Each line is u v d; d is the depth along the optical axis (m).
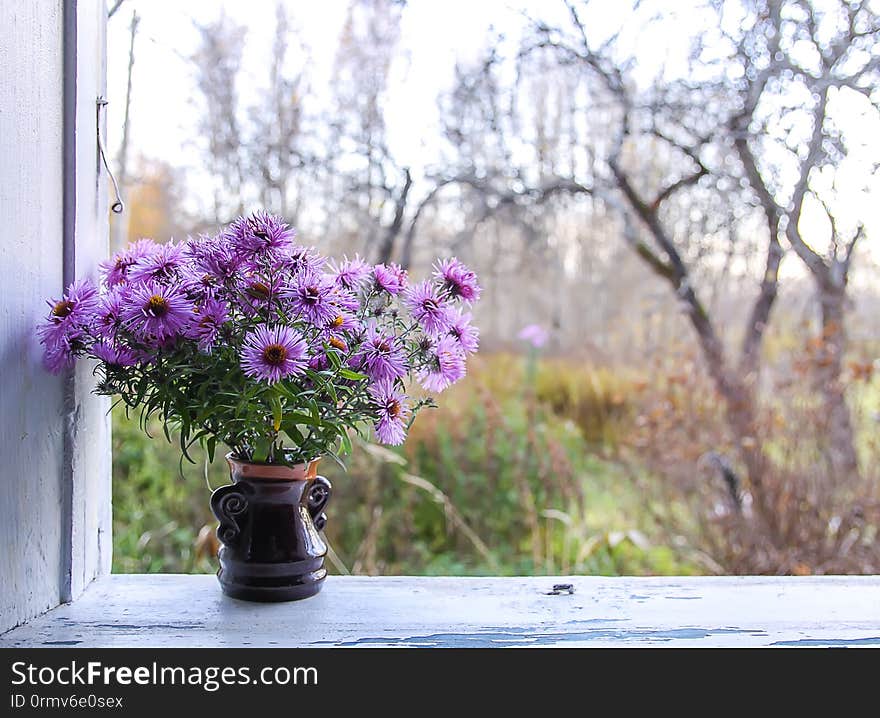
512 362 2.62
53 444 0.91
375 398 0.88
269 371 0.77
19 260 0.81
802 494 2.00
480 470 2.33
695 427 2.17
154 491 2.12
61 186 0.91
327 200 2.21
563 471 2.26
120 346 0.83
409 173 2.21
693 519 2.18
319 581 0.98
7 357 0.80
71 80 0.91
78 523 0.96
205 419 0.83
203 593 0.98
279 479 0.92
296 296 0.82
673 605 0.98
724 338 2.29
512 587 1.04
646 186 2.32
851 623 0.93
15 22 0.79
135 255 0.89
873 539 1.93
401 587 1.03
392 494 2.26
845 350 2.10
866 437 2.04
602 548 2.15
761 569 1.96
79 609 0.92
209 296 0.82
